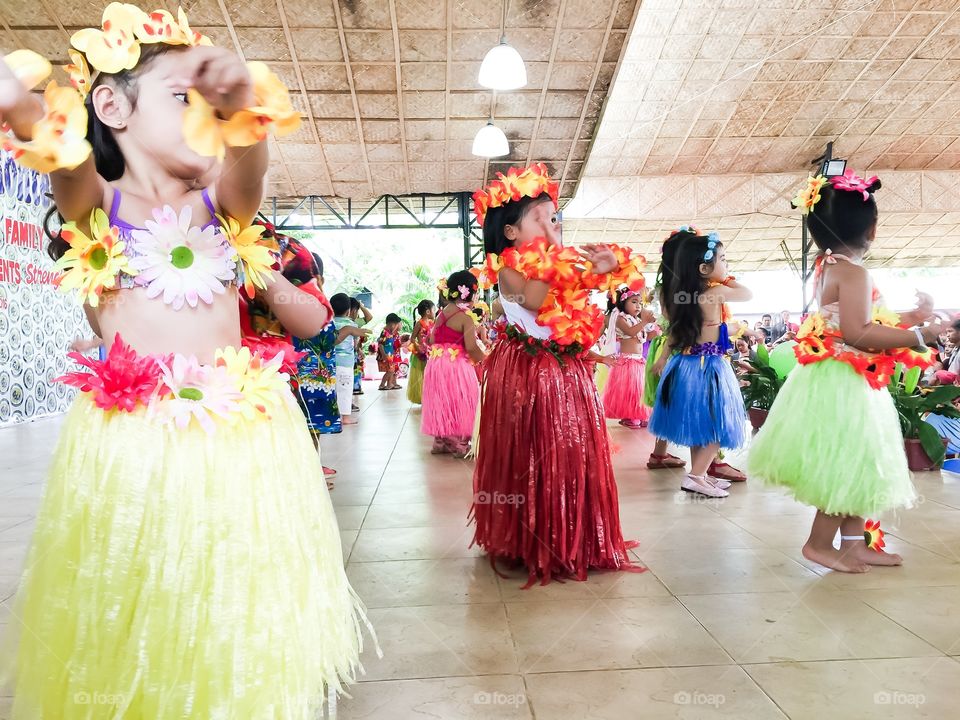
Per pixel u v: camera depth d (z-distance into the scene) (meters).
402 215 14.76
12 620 1.29
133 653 1.19
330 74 8.50
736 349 8.12
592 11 7.62
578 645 2.03
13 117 1.08
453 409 5.31
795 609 2.27
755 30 9.96
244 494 1.28
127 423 1.27
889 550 2.85
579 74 8.53
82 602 1.20
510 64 6.32
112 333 1.36
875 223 2.65
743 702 1.71
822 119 11.97
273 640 1.25
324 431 5.66
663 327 5.01
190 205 1.37
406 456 5.39
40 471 4.92
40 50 7.45
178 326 1.35
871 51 10.39
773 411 2.79
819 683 1.80
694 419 3.85
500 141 8.08
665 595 2.41
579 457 2.60
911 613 2.22
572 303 2.59
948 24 9.91
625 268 2.65
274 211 12.20
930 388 4.93
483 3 7.50
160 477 1.24
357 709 1.70
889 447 2.54
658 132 12.20
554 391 2.63
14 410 7.75
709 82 10.93
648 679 1.83
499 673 1.88
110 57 1.28
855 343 2.52
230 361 1.35
